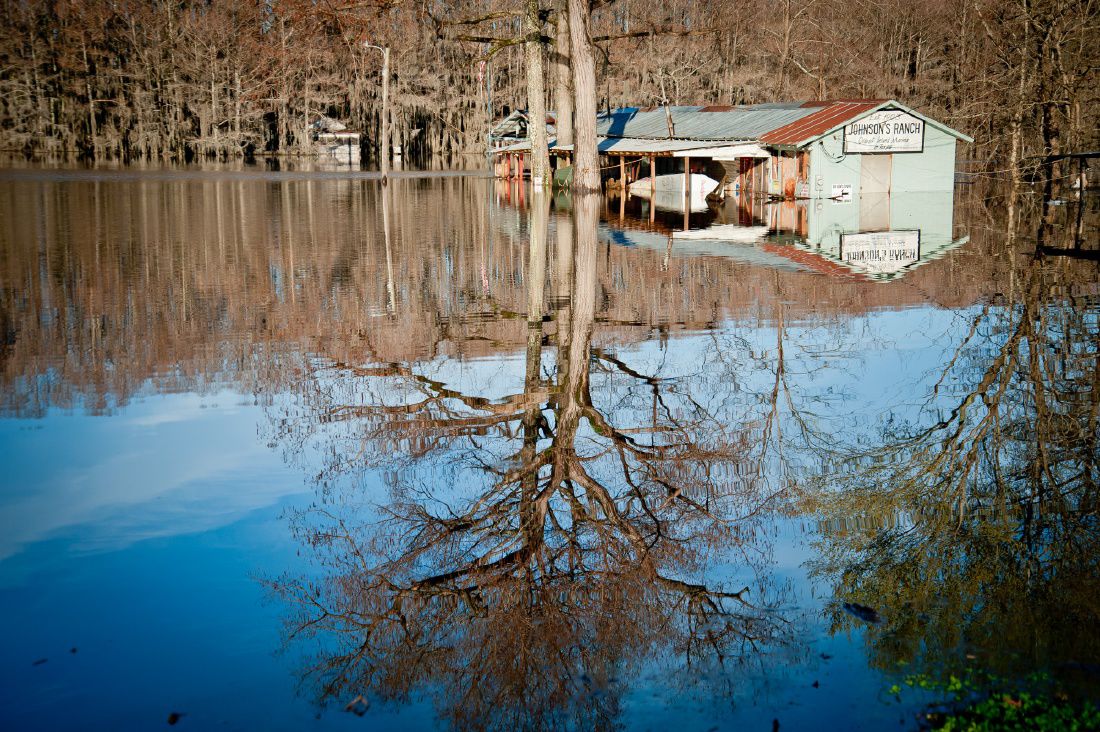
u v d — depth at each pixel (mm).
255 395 10180
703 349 12172
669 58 71688
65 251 21109
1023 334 12805
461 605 5727
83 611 5664
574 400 9953
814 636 5219
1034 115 35594
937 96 64938
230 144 77312
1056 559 6160
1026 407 9531
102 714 4652
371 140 89312
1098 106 33938
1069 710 4398
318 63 79938
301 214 30875
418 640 5332
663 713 4551
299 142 85750
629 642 5227
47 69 76812
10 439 8773
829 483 7598
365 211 32344
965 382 10484
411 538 6629
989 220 29031
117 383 10656
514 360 11648
